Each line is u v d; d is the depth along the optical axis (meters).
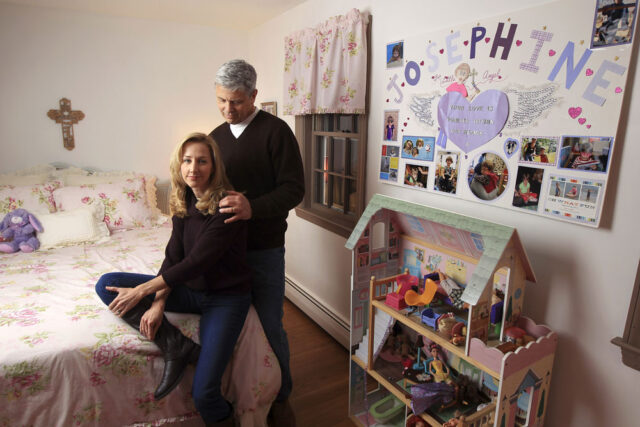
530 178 1.39
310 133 2.88
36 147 3.11
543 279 1.40
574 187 1.27
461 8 1.59
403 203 1.62
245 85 1.63
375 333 1.84
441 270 1.73
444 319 1.44
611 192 1.20
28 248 2.41
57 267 2.17
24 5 2.89
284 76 2.83
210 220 1.51
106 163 3.36
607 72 1.16
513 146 1.44
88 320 1.58
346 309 2.53
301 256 3.03
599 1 1.16
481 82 1.52
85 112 3.21
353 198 2.60
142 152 3.48
